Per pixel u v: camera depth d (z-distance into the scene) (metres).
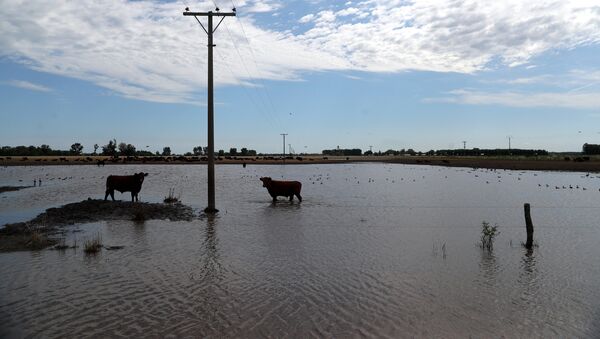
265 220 20.69
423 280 11.08
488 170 73.69
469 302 9.55
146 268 12.16
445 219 20.94
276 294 10.05
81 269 12.05
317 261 12.91
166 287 10.53
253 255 13.67
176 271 11.87
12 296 9.88
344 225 19.23
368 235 16.91
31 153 180.62
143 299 9.70
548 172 64.88
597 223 19.73
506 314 8.91
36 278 11.21
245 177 57.38
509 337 7.91
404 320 8.60
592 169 66.88
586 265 12.49
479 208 25.09
